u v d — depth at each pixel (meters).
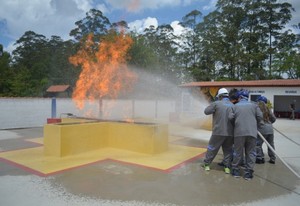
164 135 6.74
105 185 4.20
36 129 11.29
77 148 6.28
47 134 6.14
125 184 4.26
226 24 41.28
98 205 3.44
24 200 3.57
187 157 6.19
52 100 12.80
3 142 7.90
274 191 4.08
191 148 7.30
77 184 4.22
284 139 9.47
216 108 5.03
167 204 3.52
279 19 39.75
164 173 4.90
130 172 4.93
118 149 6.84
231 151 5.09
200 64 42.03
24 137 8.93
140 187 4.14
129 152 6.54
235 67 38.66
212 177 4.73
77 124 6.42
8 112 11.48
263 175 4.93
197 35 44.28
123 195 3.79
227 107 4.95
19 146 7.28
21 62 44.75
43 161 5.59
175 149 7.11
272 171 5.21
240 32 40.25
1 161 5.58
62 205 3.42
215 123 5.05
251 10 40.41
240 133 4.64
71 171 4.92
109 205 3.45
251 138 4.63
